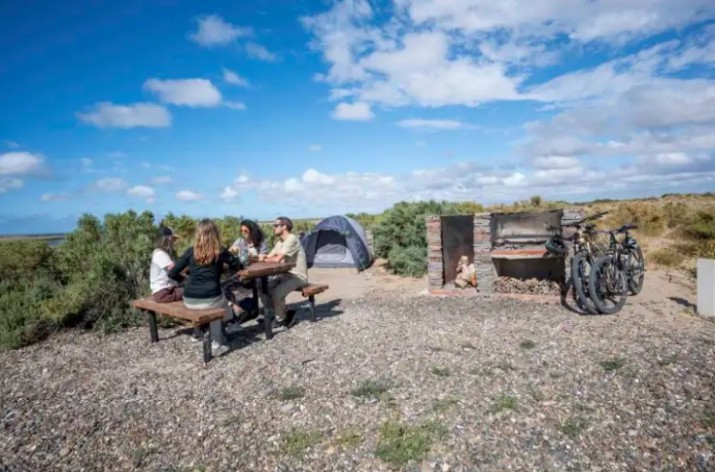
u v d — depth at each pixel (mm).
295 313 6906
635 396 3850
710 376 4172
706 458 2914
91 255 7945
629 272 7699
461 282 8633
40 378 5109
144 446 3453
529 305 7453
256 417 3799
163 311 5703
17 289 7812
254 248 7633
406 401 3926
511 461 2992
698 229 14203
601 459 2975
